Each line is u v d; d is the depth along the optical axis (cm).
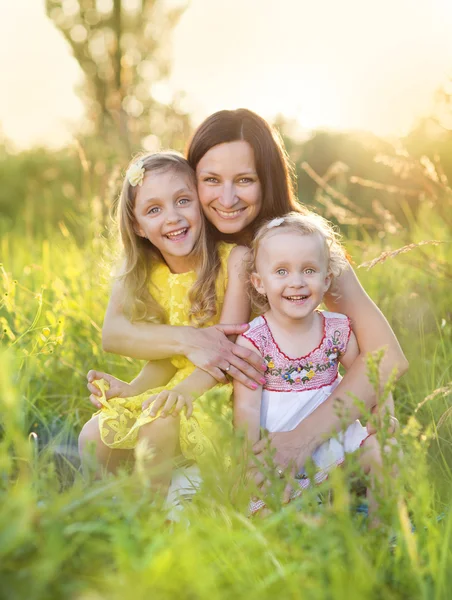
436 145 414
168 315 288
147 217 275
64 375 350
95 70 1189
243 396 255
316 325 262
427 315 373
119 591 133
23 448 176
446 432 276
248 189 277
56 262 511
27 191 998
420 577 153
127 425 257
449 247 474
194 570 140
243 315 274
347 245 525
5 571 140
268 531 171
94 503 162
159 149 323
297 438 243
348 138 823
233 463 183
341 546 160
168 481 245
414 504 177
